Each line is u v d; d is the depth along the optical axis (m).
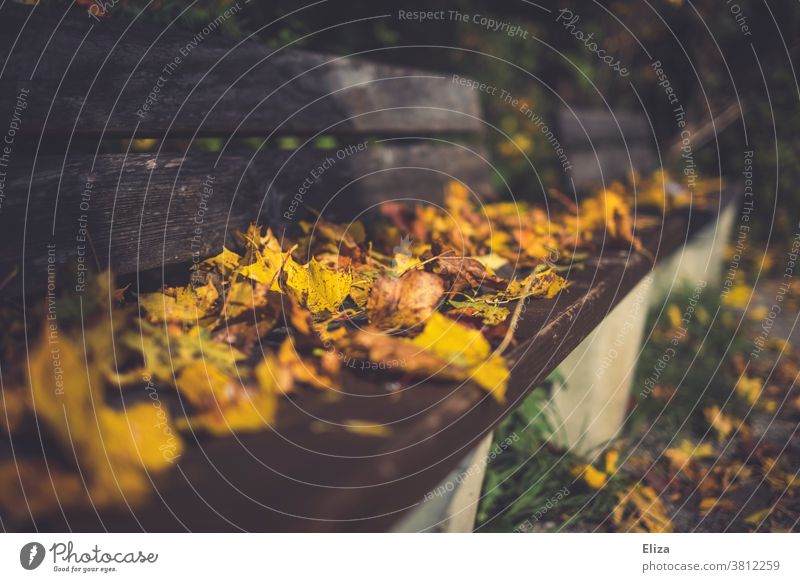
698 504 1.25
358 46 2.15
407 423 0.54
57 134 0.79
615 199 1.18
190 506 0.42
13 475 0.43
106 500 0.43
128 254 0.83
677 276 2.26
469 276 0.88
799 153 3.38
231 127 1.01
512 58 3.15
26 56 0.76
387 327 0.71
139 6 1.12
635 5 3.48
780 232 3.35
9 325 0.64
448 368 0.61
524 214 1.37
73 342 0.57
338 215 1.19
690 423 1.56
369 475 0.46
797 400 1.70
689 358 1.83
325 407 0.57
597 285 0.90
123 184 0.83
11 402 0.52
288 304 0.66
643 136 3.56
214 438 0.52
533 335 0.70
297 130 1.15
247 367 0.62
